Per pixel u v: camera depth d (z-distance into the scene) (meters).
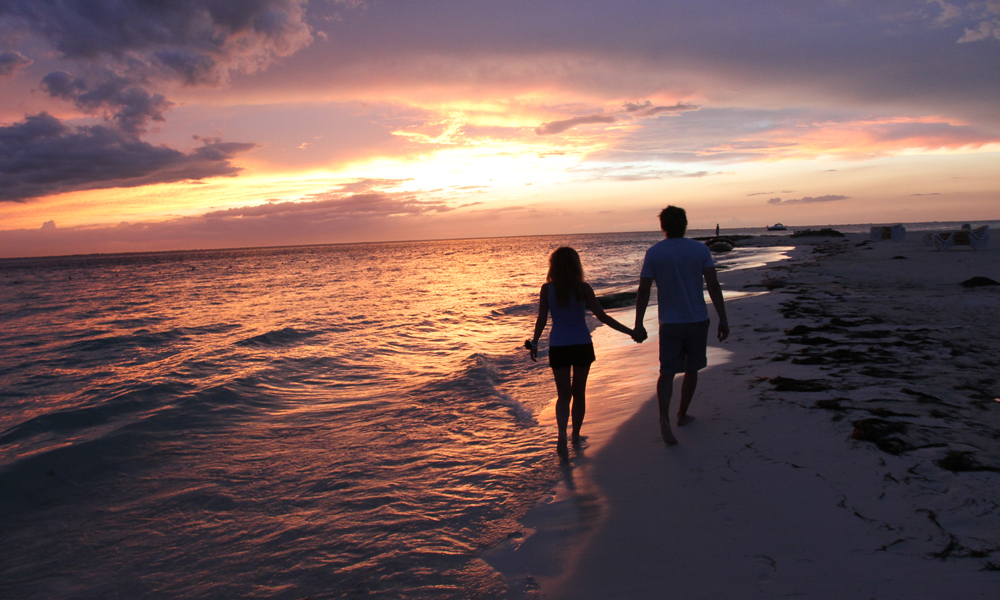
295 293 27.06
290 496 3.79
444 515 3.39
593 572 2.59
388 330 12.46
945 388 4.55
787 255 33.44
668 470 3.59
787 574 2.34
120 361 10.97
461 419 5.45
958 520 2.56
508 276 35.22
